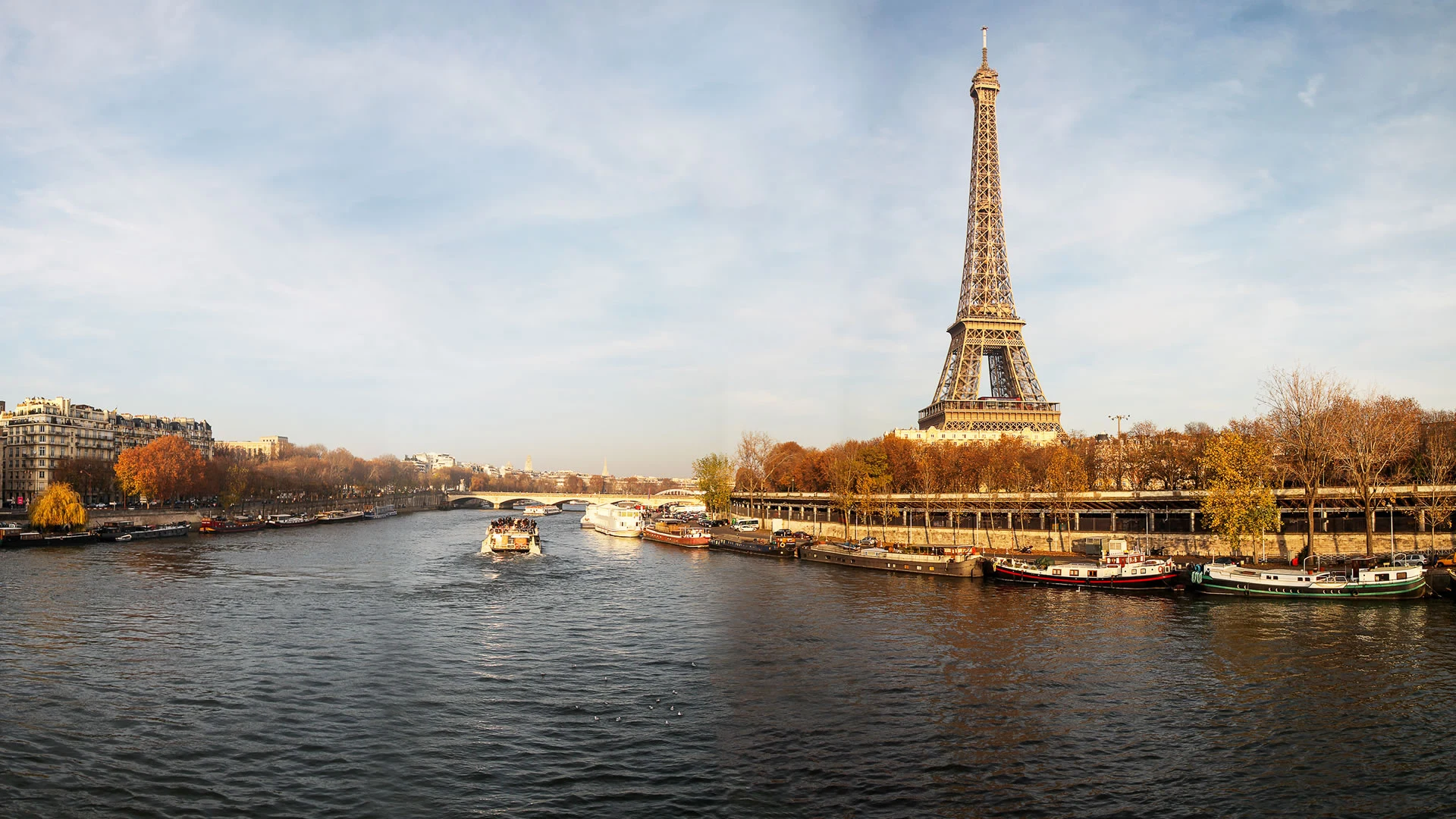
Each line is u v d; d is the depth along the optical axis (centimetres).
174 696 6825
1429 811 4841
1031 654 8225
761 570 15375
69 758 5506
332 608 10831
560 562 16975
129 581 13212
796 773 5334
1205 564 12669
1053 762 5509
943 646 8562
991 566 13875
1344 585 10800
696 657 8169
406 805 4884
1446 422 17012
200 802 4906
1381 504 13538
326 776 5281
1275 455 14650
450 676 7500
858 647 8544
